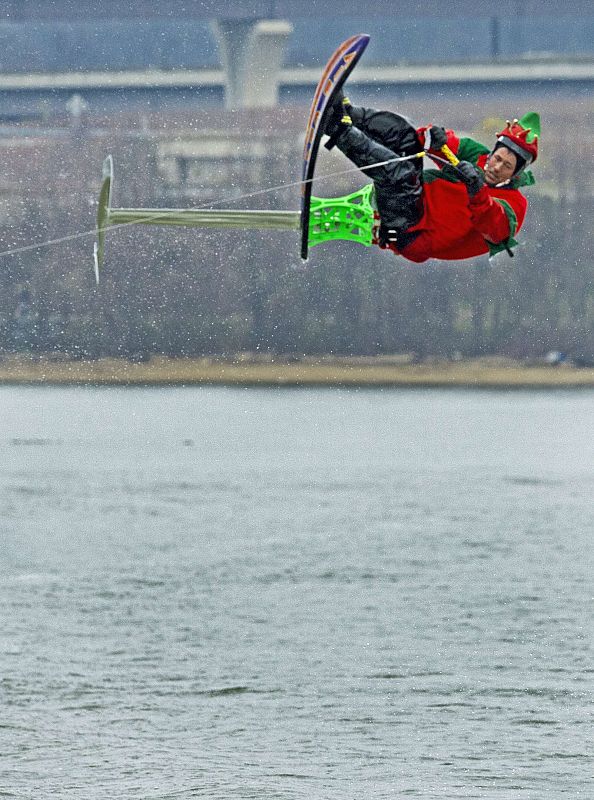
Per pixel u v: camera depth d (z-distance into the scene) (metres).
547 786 47.69
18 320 182.50
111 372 187.62
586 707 56.88
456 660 64.56
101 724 54.47
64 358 182.38
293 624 72.12
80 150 191.62
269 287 193.12
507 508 114.62
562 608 75.75
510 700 58.00
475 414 199.50
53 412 181.38
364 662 64.19
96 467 142.38
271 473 139.75
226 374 194.88
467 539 99.50
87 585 82.62
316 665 63.66
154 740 52.66
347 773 48.97
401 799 46.28
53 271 182.75
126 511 113.62
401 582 83.69
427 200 37.38
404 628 71.25
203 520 109.00
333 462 150.00
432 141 37.03
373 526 106.06
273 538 100.56
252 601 78.06
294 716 55.78
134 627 71.31
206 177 199.12
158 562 90.69
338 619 73.50
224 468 143.25
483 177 37.66
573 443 168.12
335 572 87.12
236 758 50.44
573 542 97.38
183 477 135.88
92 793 46.84
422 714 56.00
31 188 184.00
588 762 50.16
